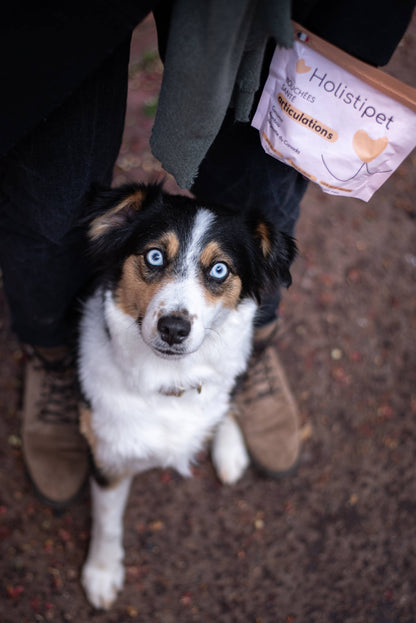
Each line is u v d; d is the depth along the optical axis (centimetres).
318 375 284
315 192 347
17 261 188
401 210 352
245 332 196
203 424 204
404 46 428
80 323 205
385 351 297
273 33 123
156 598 221
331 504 251
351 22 150
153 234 173
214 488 251
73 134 155
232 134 174
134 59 378
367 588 232
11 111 138
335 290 312
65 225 175
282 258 186
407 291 320
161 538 236
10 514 232
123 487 212
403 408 281
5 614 209
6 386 261
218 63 122
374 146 148
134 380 187
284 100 151
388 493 256
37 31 127
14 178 160
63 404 240
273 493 252
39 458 234
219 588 227
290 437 253
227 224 177
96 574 215
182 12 123
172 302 163
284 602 226
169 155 145
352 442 269
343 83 142
